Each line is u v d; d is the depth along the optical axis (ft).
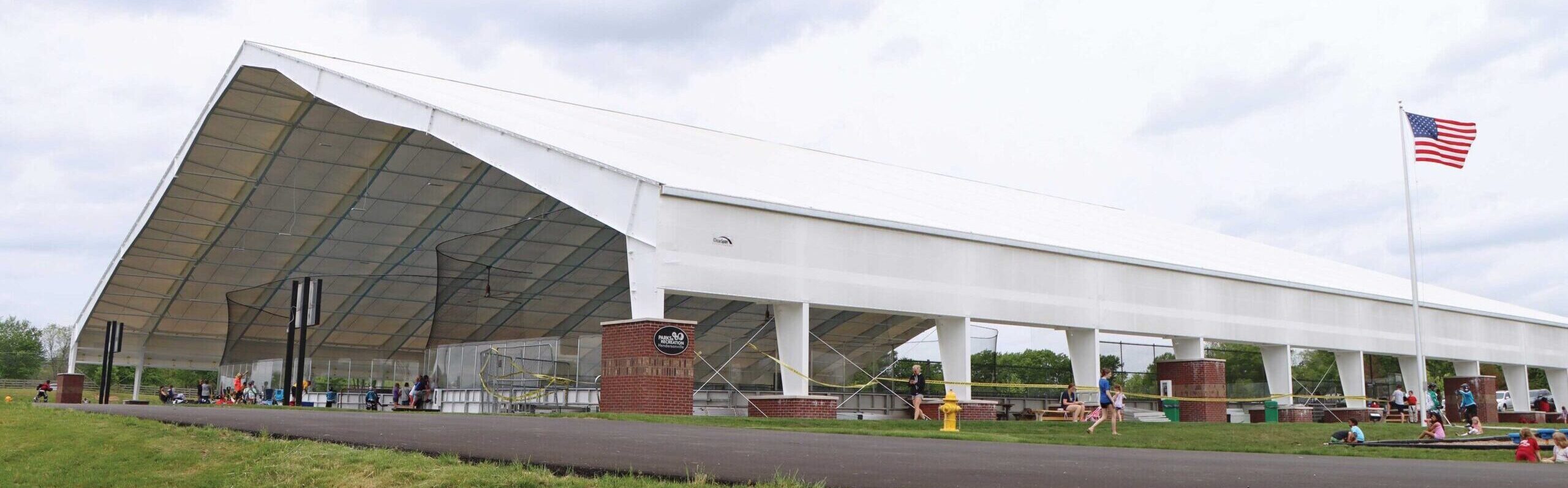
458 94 132.16
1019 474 39.63
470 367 117.91
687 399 93.25
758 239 99.25
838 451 48.80
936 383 114.62
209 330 200.95
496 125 112.57
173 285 185.88
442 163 147.33
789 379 101.30
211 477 46.11
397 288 176.04
